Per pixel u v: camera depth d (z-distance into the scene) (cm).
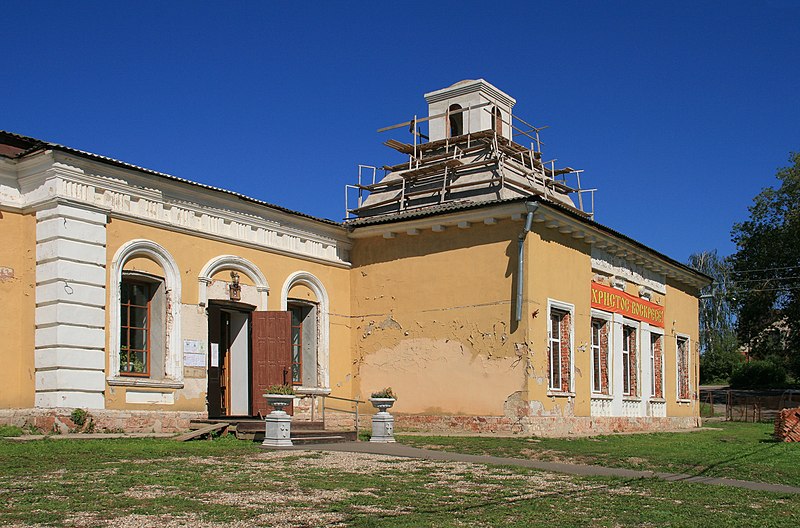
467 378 2303
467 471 1382
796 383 6688
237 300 2206
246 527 880
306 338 2484
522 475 1366
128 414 1867
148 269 1983
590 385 2478
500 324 2258
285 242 2381
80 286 1800
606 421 2559
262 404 2203
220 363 2277
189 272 2070
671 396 3147
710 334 8494
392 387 2461
